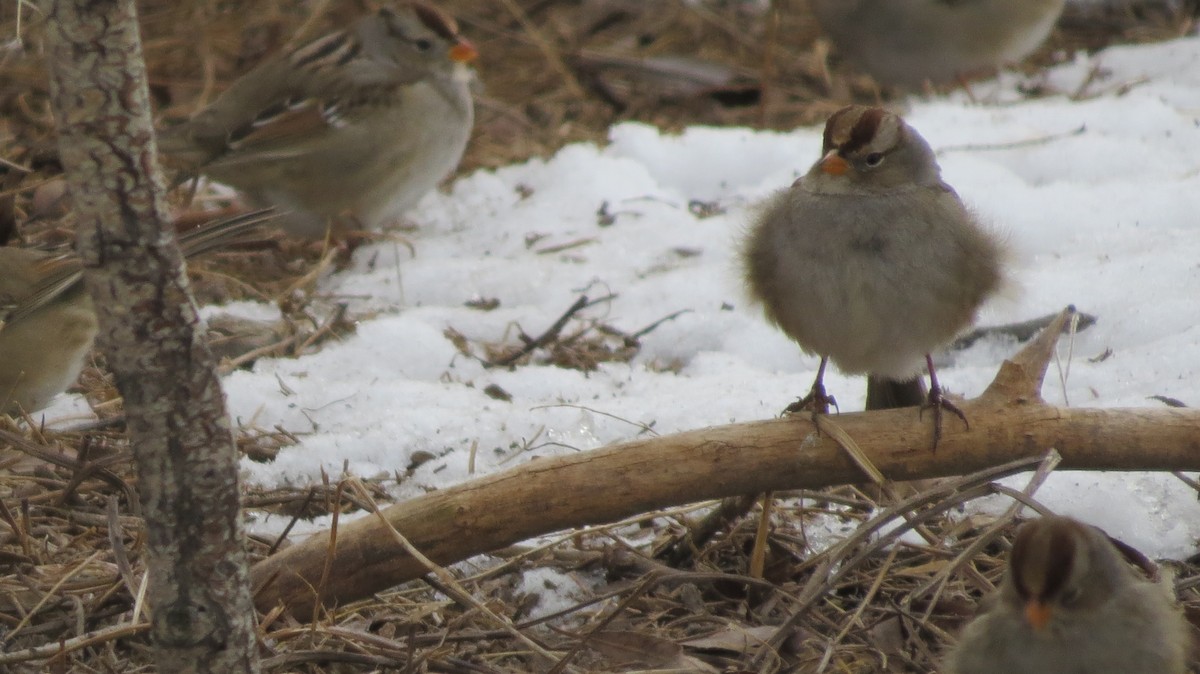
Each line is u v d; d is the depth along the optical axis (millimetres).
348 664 7008
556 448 9508
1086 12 18297
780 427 7469
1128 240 12031
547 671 6957
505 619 7172
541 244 13383
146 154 5238
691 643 7234
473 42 17984
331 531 7047
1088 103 15148
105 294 5336
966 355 10789
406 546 6980
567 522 7312
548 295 12359
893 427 7469
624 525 8234
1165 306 10688
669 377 10719
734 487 7410
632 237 13359
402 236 13844
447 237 13750
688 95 16797
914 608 7531
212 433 5543
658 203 13938
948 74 15852
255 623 6270
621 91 16906
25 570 7762
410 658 6738
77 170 5199
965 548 7816
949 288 7840
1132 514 8305
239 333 11344
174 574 5621
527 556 7816
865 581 7770
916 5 15281
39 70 15570
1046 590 6020
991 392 7570
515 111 16344
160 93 16109
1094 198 12734
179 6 17531
